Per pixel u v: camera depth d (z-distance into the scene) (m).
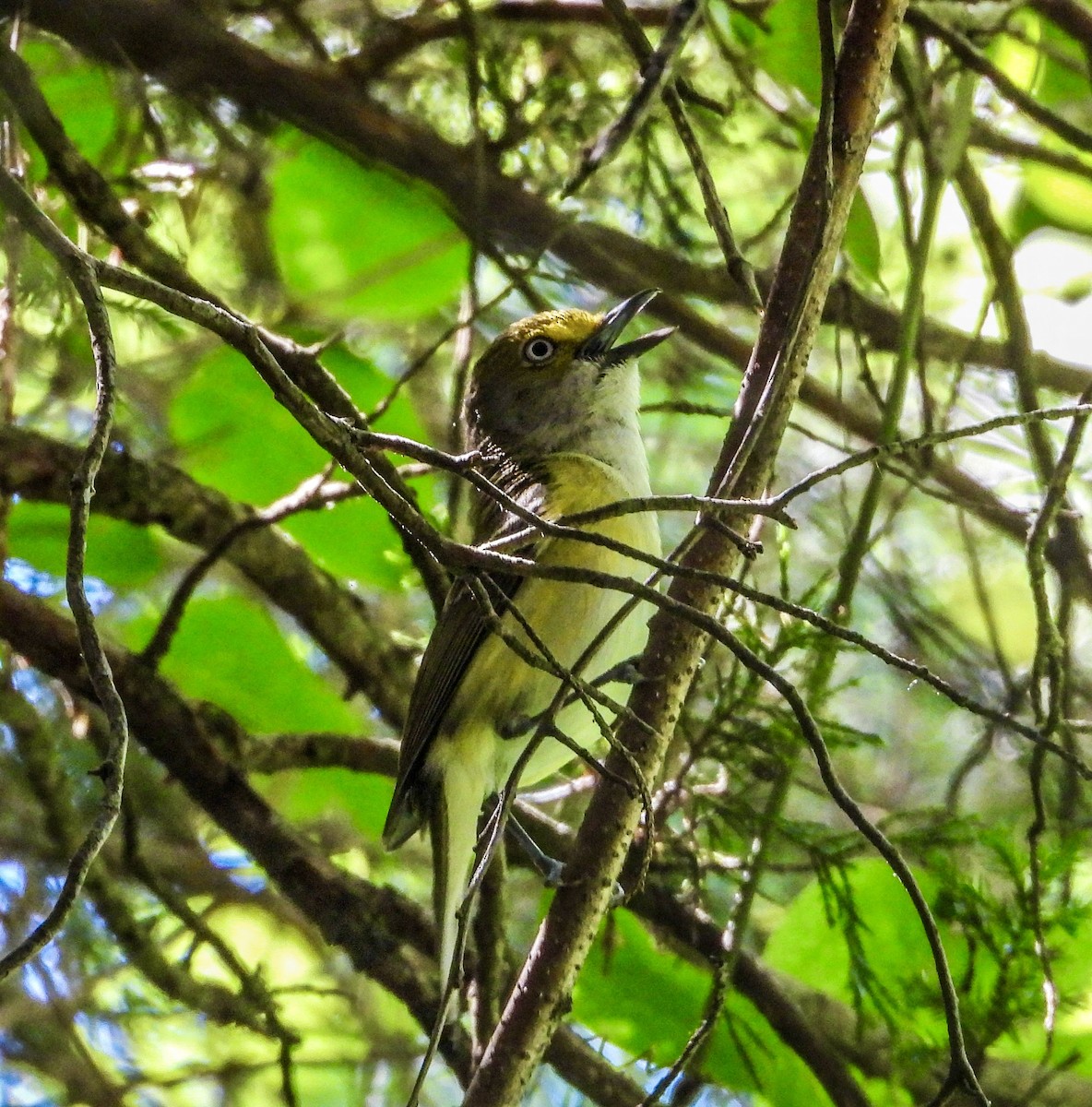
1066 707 10.17
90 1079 10.63
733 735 9.02
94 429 4.80
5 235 8.72
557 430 10.34
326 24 11.76
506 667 8.84
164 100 10.96
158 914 11.20
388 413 11.13
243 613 10.95
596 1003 9.48
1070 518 10.45
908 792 13.25
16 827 11.16
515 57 11.48
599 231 11.32
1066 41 11.75
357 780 11.43
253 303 11.82
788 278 7.01
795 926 9.76
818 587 9.09
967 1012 8.18
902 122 10.28
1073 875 9.37
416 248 10.85
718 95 11.66
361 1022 12.27
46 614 9.25
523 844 8.98
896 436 10.40
